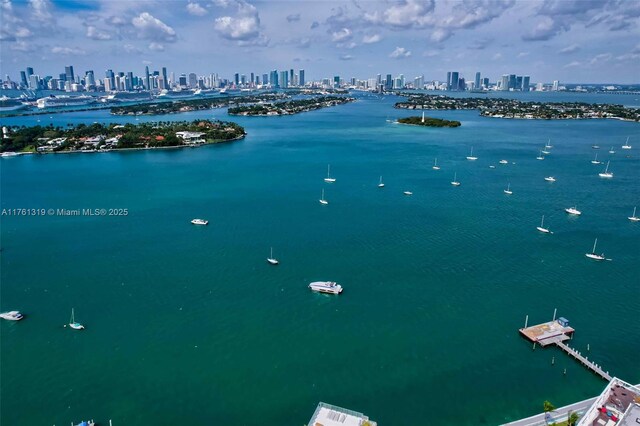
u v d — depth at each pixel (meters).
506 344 116.88
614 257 168.25
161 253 171.62
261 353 112.75
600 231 195.12
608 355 112.56
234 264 161.62
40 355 112.31
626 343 117.31
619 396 84.00
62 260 165.38
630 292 142.75
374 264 161.25
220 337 119.19
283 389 100.69
